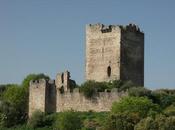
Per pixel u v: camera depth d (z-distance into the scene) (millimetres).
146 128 180375
